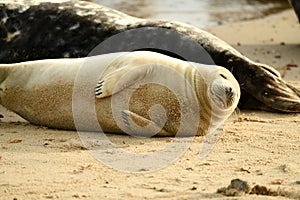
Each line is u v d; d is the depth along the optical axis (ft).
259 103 112.47
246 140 92.63
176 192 71.10
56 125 99.19
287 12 225.76
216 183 74.38
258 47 168.04
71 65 98.94
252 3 239.91
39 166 79.71
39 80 99.25
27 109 100.48
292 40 178.19
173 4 228.43
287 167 80.28
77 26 126.11
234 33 187.73
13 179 74.95
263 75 114.11
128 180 75.31
